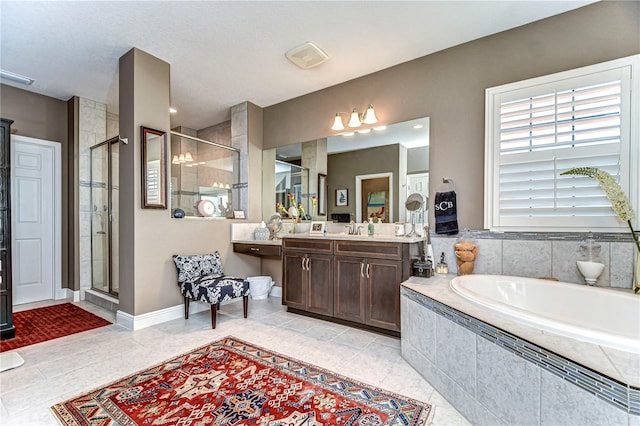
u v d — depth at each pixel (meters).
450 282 2.16
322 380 1.89
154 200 2.93
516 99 2.50
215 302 2.80
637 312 1.72
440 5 2.26
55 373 1.96
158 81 2.99
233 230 3.81
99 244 3.97
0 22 2.40
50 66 3.15
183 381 1.87
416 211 2.96
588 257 2.16
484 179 2.62
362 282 2.72
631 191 2.09
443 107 2.85
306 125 3.82
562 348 1.15
